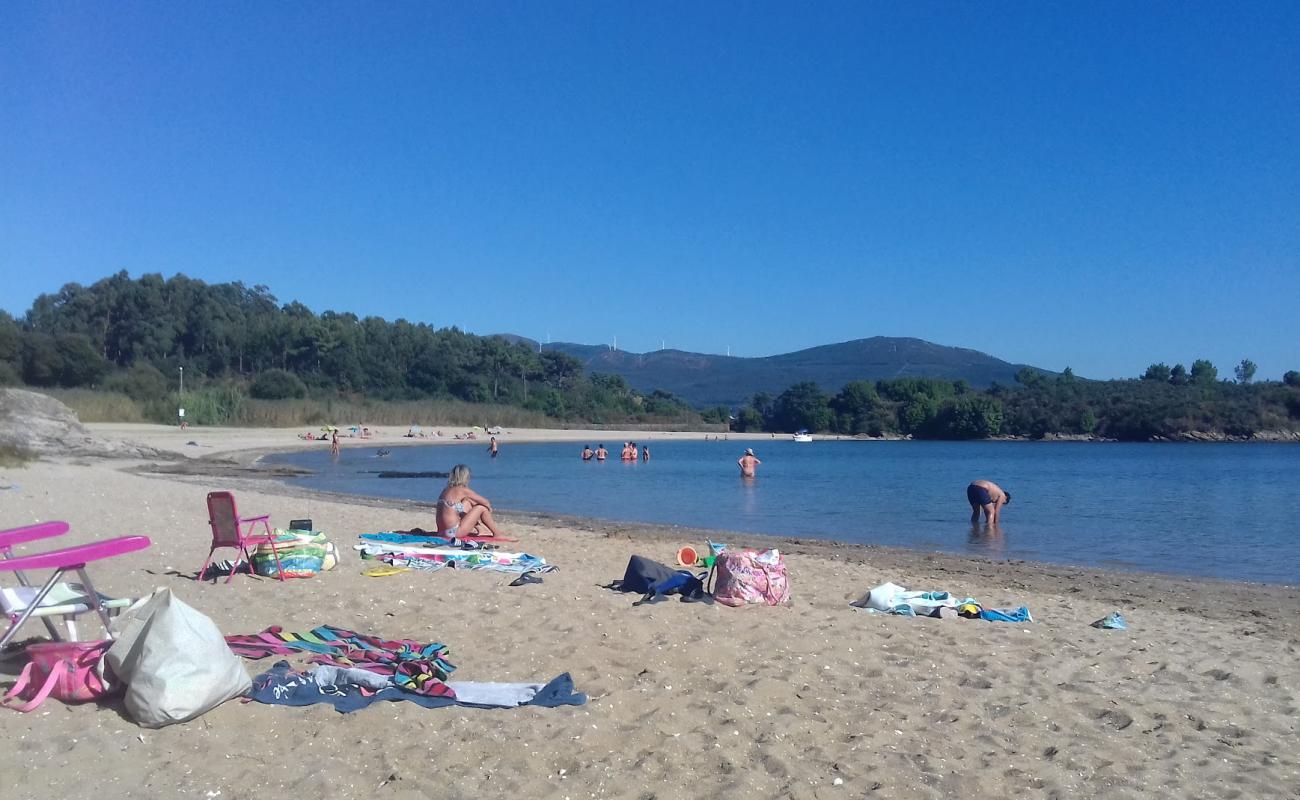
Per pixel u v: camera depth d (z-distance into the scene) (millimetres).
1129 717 6332
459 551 11422
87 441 33938
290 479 31578
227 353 96750
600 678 6516
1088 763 5469
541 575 10398
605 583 10211
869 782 5012
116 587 8820
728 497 28719
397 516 16875
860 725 5910
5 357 68562
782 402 110938
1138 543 18969
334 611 8086
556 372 117500
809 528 20922
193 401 64375
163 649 5113
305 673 5957
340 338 98500
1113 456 62406
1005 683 7027
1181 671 7664
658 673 6691
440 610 8297
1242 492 32094
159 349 94312
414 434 71750
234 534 9336
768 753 5297
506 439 75500
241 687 5438
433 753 4988
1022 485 35594
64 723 5000
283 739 5051
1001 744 5715
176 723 5059
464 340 110750
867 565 13828
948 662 7523
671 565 12125
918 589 11398
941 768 5262
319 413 74062
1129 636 9000
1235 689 7238
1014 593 11664
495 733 5305
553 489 31219
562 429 95938
